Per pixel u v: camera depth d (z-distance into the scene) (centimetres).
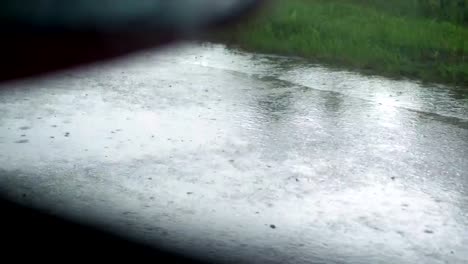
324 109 566
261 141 470
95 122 508
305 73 712
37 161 417
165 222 321
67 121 509
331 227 322
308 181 391
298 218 333
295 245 298
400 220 335
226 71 714
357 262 282
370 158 438
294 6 1057
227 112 548
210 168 410
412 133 499
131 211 335
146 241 295
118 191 366
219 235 306
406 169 418
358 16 1036
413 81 684
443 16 1059
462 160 438
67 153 434
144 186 376
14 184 373
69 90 602
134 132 484
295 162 426
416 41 843
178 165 415
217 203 351
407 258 289
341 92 630
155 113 539
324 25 943
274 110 560
